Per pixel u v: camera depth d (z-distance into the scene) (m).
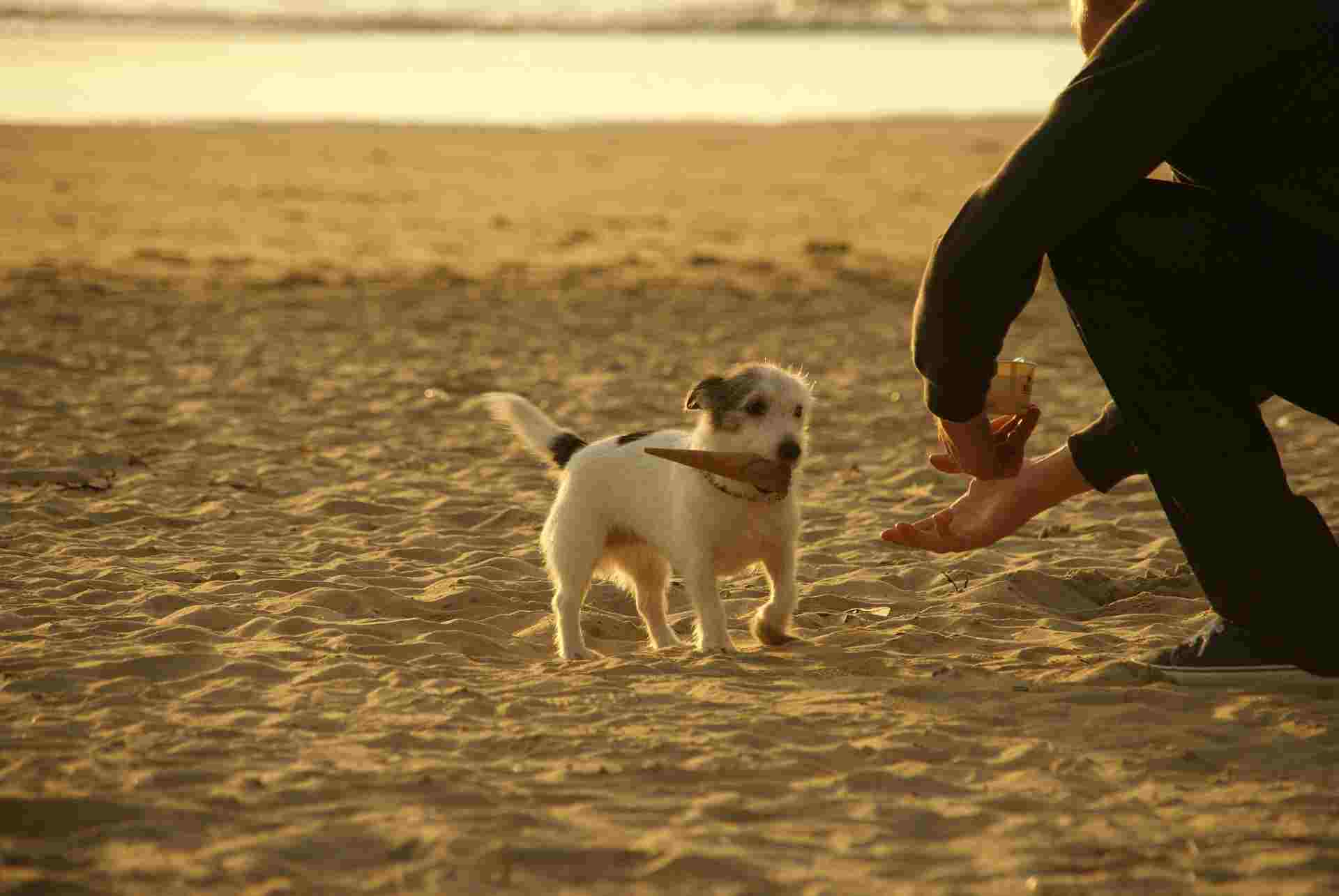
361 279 27.11
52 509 12.83
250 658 8.54
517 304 25.31
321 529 12.62
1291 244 7.05
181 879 5.38
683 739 7.10
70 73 65.94
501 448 16.02
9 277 25.83
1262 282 7.12
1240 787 6.42
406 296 25.70
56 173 38.56
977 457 7.83
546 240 32.06
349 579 10.79
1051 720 7.43
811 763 6.78
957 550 8.80
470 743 7.04
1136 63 6.86
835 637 9.39
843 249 31.20
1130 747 6.98
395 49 88.38
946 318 7.21
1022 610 10.10
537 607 10.42
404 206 36.06
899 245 32.31
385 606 10.14
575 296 26.06
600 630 10.06
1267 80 6.92
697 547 8.92
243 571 10.98
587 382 19.53
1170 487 7.40
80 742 6.96
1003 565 11.50
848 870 5.52
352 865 5.55
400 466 15.13
